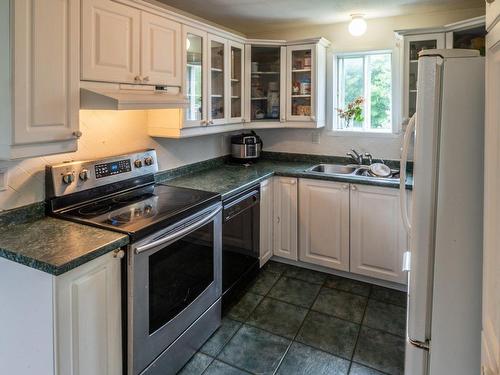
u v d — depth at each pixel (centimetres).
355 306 266
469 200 105
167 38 226
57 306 135
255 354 215
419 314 116
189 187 259
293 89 342
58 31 161
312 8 288
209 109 278
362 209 289
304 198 313
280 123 347
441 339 112
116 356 162
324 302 271
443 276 110
